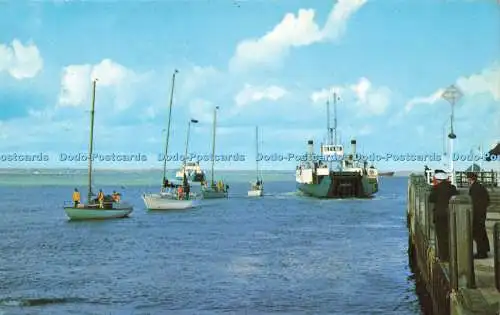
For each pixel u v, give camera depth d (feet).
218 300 69.46
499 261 33.53
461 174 129.49
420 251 67.26
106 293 73.72
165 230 158.20
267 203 298.35
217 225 172.76
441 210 43.73
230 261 99.66
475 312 27.48
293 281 80.69
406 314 62.03
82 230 160.76
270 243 125.59
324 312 63.26
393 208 251.60
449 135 126.72
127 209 201.77
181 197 247.50
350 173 325.42
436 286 43.86
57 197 399.65
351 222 179.73
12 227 170.50
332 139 341.00
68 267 95.20
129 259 103.81
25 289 76.59
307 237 137.18
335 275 85.10
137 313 63.67
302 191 379.76
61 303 68.39
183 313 63.52
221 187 360.07
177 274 86.94
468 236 32.48
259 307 65.82
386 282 79.36
